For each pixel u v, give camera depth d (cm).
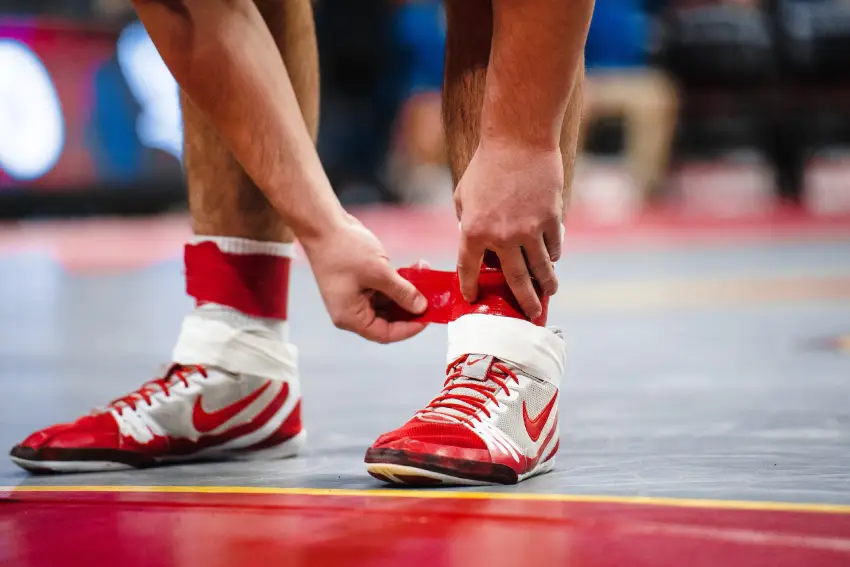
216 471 293
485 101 245
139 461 299
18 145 1473
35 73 1462
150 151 1591
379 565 192
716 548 199
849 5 1714
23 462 292
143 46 1553
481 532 212
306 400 414
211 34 266
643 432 334
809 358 490
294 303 806
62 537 219
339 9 1800
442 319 282
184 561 199
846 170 2230
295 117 278
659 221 1616
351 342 595
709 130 1767
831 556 193
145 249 1269
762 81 1697
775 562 190
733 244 1241
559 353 277
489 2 262
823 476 263
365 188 1902
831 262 1016
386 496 248
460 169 272
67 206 1546
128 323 679
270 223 311
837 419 348
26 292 884
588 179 1739
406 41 1800
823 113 1716
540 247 252
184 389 304
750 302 728
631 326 626
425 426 260
